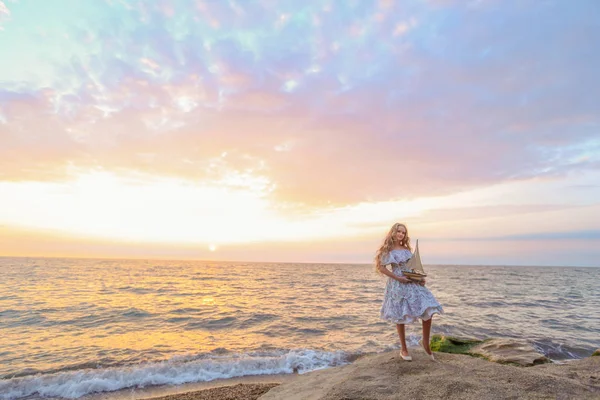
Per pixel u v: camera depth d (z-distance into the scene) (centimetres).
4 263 8744
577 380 495
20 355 887
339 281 4444
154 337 1112
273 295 2547
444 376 412
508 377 410
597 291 3347
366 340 1062
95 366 789
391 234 488
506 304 2045
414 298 468
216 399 555
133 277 4494
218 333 1184
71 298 2114
